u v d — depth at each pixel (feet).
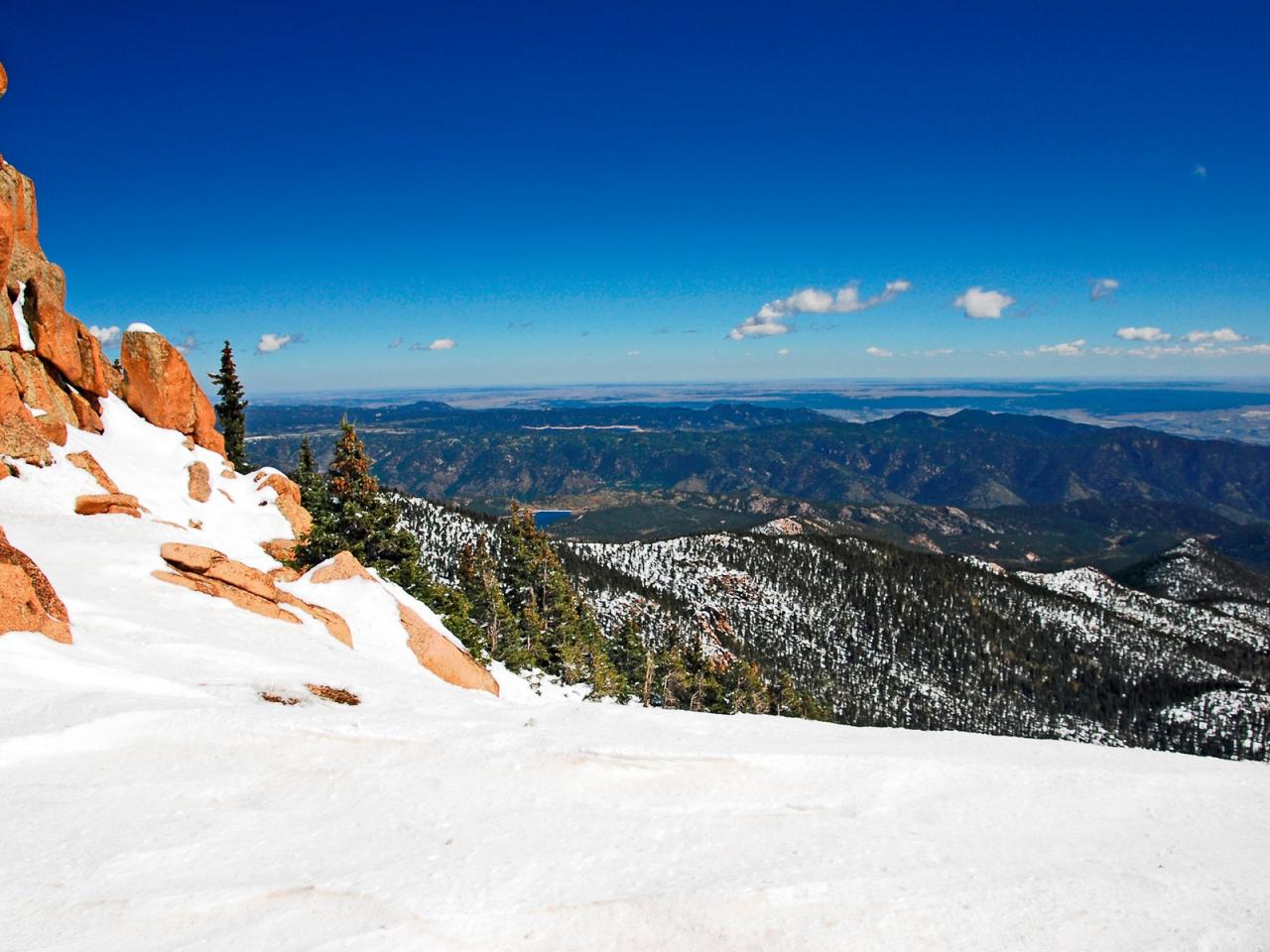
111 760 38.96
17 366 122.31
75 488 111.45
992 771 44.50
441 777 39.68
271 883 29.30
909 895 30.73
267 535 152.25
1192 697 569.64
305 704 51.13
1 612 49.85
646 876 31.27
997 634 640.17
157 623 63.77
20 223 138.72
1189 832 38.40
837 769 43.83
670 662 257.75
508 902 28.53
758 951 27.02
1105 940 28.84
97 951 25.32
